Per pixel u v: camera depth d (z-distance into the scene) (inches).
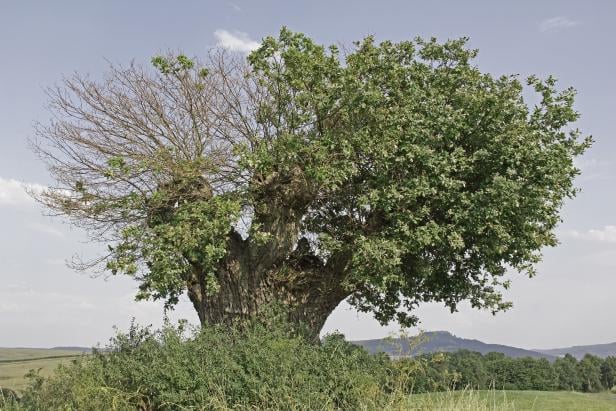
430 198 666.8
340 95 647.8
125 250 621.9
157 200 642.8
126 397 487.2
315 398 451.5
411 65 741.9
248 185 685.9
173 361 490.0
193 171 656.4
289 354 498.0
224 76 721.6
